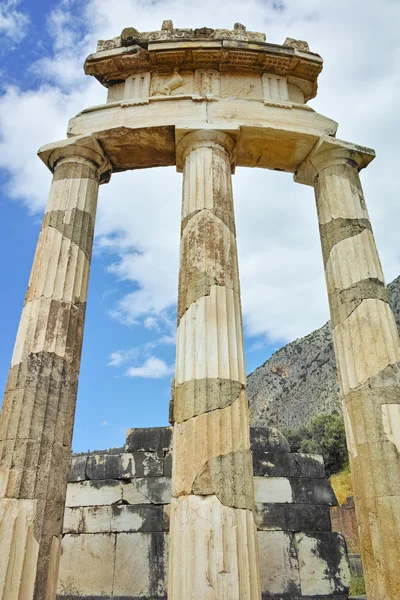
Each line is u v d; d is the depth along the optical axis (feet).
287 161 37.06
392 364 26.35
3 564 20.47
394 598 21.04
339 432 118.93
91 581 38.22
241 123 34.53
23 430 23.50
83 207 32.42
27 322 27.25
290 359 250.78
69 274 29.32
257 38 38.37
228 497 20.92
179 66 37.83
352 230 31.40
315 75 39.01
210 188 31.12
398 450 23.85
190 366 24.43
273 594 36.63
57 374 25.89
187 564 19.62
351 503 77.00
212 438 22.17
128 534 39.75
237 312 27.25
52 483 23.24
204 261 27.84
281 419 208.95
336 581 37.70
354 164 35.37
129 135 34.42
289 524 39.37
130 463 42.60
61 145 34.14
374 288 29.07
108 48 37.78
